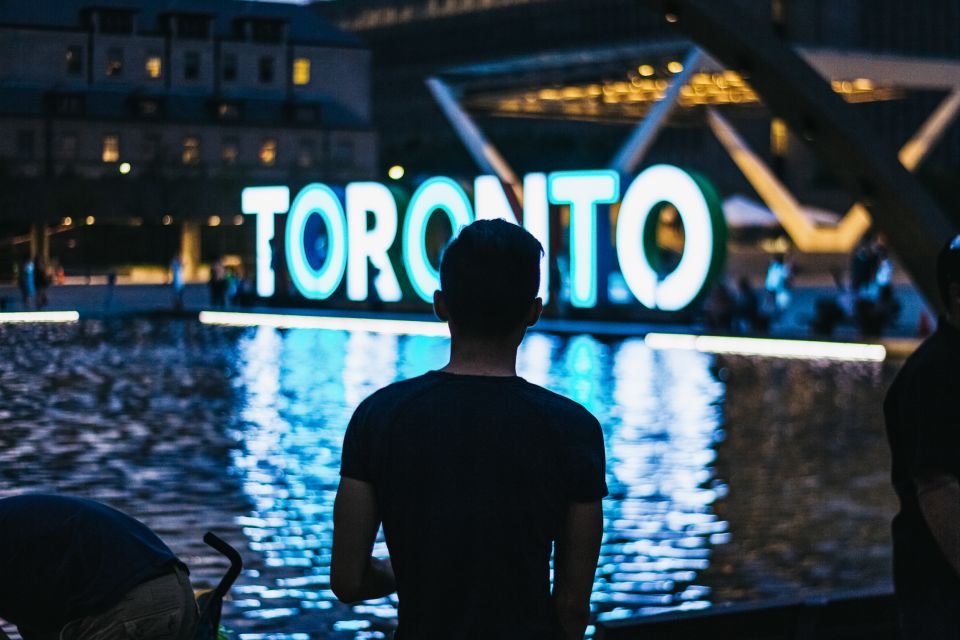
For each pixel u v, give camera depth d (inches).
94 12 3201.3
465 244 101.9
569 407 100.8
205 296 2132.1
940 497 122.9
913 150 2687.0
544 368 930.7
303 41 3412.9
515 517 97.9
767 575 354.6
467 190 1512.1
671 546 387.9
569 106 2738.7
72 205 2999.5
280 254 1696.6
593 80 2369.6
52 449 557.6
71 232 3036.4
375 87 5068.9
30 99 3093.0
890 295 1283.2
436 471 97.8
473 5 4690.0
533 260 102.4
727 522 422.3
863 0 4547.2
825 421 666.8
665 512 437.1
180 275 1648.6
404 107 4926.2
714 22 666.2
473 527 97.3
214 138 3221.0
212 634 123.3
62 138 3090.6
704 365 968.9
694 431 627.5
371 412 100.7
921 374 124.0
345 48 3462.1
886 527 416.5
